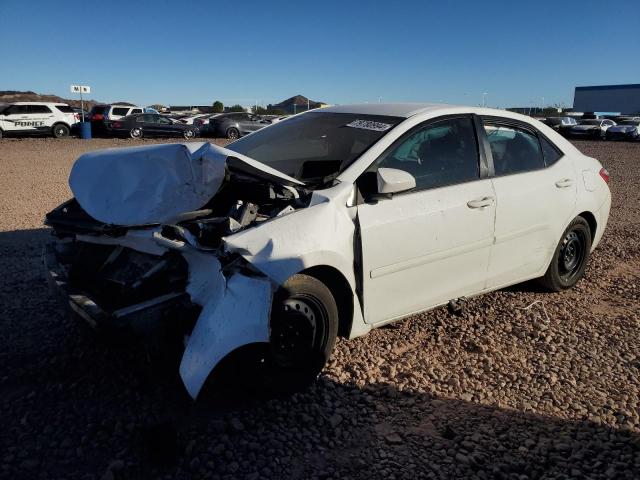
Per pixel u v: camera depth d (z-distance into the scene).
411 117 4.46
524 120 5.26
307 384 3.70
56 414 3.36
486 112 4.92
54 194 10.88
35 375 3.76
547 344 4.62
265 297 3.27
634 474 3.09
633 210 10.61
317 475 2.98
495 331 4.83
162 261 3.40
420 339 4.60
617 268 6.73
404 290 4.20
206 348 3.09
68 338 4.27
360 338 4.53
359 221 3.86
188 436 3.21
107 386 3.66
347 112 4.91
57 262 4.07
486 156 4.74
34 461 2.94
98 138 29.64
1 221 8.17
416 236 4.14
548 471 3.10
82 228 3.73
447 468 3.09
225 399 3.58
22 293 5.14
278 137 4.90
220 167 3.48
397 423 3.49
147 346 3.27
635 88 63.41
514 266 5.00
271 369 3.51
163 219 3.45
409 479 2.99
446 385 3.95
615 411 3.73
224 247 3.29
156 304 3.23
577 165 5.56
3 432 3.18
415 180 4.27
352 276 3.86
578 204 5.44
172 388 3.66
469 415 3.61
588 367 4.30
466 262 4.56
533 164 5.18
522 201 4.89
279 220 3.53
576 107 68.50
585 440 3.40
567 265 5.67
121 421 3.30
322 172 4.16
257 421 3.40
